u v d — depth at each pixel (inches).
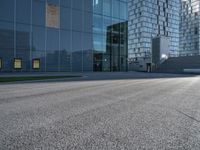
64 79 789.2
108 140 150.3
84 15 1341.0
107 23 1464.1
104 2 1450.5
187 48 4020.7
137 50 3218.5
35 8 1141.1
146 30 3166.8
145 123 195.0
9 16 1057.5
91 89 476.7
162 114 231.9
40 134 162.4
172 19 3506.4
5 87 509.7
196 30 3853.3
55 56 1208.8
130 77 985.5
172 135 161.6
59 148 135.3
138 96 370.3
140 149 134.6
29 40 1117.1
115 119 209.6
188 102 309.6
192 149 135.2
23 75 904.9
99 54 1411.2
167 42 2094.0
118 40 1526.8
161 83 657.0
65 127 181.5
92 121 201.5
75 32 1296.8
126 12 1587.1
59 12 1232.8
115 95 381.7
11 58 1061.1
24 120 203.3
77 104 290.7
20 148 135.0
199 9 3804.1
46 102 304.5
